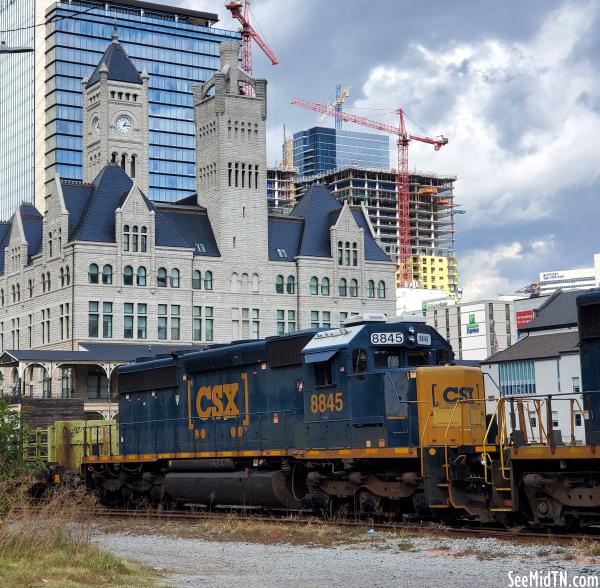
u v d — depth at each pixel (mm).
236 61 127062
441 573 24344
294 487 39188
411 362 35906
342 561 27188
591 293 30234
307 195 136875
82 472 52250
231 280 123438
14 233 129000
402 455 33625
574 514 29281
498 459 32031
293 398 38969
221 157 123812
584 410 30031
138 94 142625
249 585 23594
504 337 157500
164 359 47688
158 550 31344
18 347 126625
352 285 130875
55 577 23766
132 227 116875
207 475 43000
